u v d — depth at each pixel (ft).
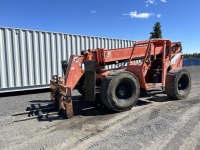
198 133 13.56
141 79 20.70
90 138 13.17
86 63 18.16
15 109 20.61
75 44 33.14
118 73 18.31
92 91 18.34
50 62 30.81
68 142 12.69
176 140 12.57
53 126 15.47
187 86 23.67
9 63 27.20
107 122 16.02
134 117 16.98
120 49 21.18
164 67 22.79
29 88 29.04
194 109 18.98
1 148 12.10
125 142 12.44
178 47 26.66
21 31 27.94
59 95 18.88
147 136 13.20
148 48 21.16
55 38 31.12
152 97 24.17
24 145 12.42
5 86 27.04
